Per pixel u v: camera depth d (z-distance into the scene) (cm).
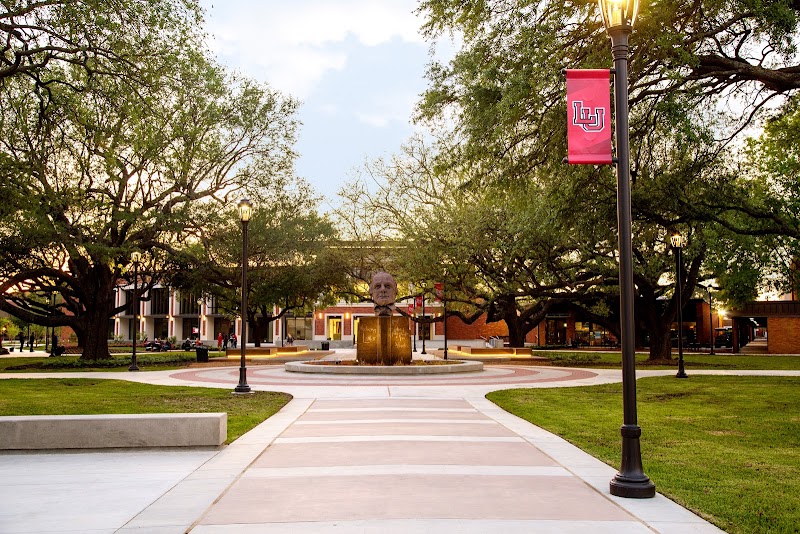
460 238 3578
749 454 981
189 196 3600
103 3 1834
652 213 1997
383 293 2936
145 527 593
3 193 2225
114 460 936
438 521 605
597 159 753
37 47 1928
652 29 1429
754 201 2330
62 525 604
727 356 4475
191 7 2019
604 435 1141
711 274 4231
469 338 7975
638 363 3438
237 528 586
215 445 1014
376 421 1324
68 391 2031
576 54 1625
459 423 1295
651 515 632
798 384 2184
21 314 3569
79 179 3403
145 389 2088
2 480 805
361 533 568
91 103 2481
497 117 1591
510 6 1667
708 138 1655
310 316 8581
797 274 4266
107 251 3055
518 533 569
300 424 1287
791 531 588
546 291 3875
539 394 1906
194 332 8912
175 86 2302
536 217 2291
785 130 2541
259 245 4003
